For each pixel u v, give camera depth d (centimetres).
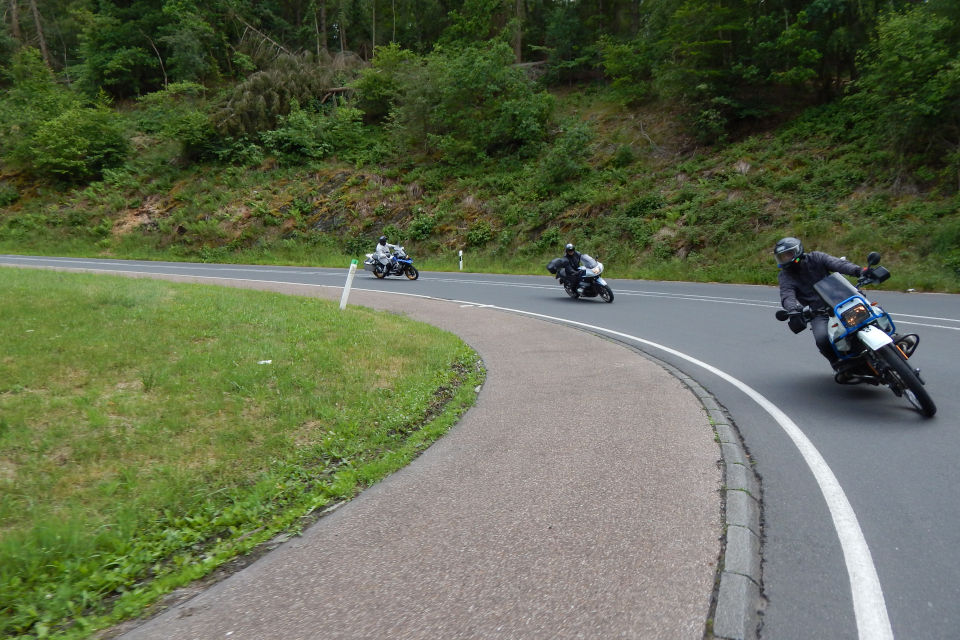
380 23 5362
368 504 431
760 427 551
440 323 1277
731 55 2772
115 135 3878
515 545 355
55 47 5662
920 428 528
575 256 1580
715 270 2028
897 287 1576
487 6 4356
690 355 887
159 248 3303
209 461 513
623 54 3447
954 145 1998
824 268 645
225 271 2572
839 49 2516
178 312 1066
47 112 4056
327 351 869
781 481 434
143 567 361
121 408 609
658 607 287
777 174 2353
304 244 3192
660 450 496
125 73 4716
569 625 277
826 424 551
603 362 854
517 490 435
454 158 3431
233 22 4972
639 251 2372
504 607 293
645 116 3238
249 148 3712
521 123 3316
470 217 3031
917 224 1830
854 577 312
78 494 444
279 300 1378
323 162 3678
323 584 326
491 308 1478
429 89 3488
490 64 3362
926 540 346
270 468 508
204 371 739
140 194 3612
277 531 398
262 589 325
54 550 361
